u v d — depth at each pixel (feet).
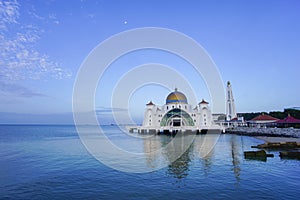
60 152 127.75
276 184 60.44
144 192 55.72
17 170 79.87
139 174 73.00
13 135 315.17
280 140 173.58
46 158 105.91
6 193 55.98
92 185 61.77
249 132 231.30
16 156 113.39
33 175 72.59
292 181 63.05
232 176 69.05
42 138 252.01
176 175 71.26
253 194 53.11
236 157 103.14
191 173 73.46
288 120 231.30
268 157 101.30
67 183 63.77
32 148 150.10
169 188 58.44
